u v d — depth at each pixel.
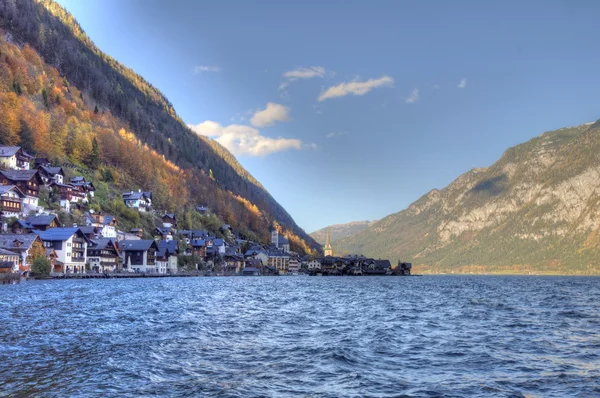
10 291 87.06
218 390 25.20
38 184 182.00
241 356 33.50
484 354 35.38
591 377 28.53
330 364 31.50
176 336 40.91
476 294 111.44
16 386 25.30
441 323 53.16
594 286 172.62
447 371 30.22
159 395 24.22
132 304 67.69
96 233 190.12
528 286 169.38
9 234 144.12
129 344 36.72
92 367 29.31
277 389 25.67
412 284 180.88
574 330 47.78
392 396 24.81
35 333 40.62
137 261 199.12
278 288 126.94
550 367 31.23
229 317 55.59
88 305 64.31
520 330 47.75
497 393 25.41
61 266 156.50
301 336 42.59
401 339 41.75
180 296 85.94
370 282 197.75
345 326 49.66
